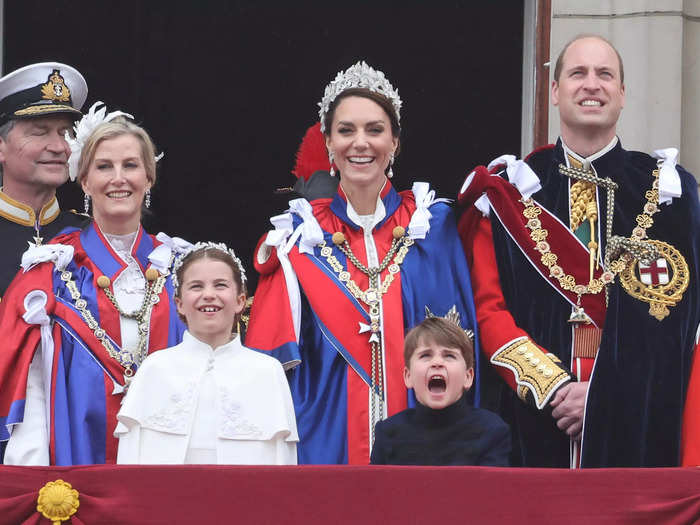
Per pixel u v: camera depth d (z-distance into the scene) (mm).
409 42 37031
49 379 20969
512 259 22156
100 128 22078
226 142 37656
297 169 24359
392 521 17703
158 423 19859
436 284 22047
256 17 37125
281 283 22047
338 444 21203
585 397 21000
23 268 21922
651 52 27453
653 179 22422
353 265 22109
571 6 27875
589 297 21750
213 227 37844
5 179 24422
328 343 21656
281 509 17719
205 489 17766
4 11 33969
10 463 20453
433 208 22750
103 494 17828
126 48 36594
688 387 21281
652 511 17625
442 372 19734
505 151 37000
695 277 21781
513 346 21422
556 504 17703
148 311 21766
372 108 22094
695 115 27594
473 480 17781
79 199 35531
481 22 36688
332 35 37188
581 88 22219
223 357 20312
